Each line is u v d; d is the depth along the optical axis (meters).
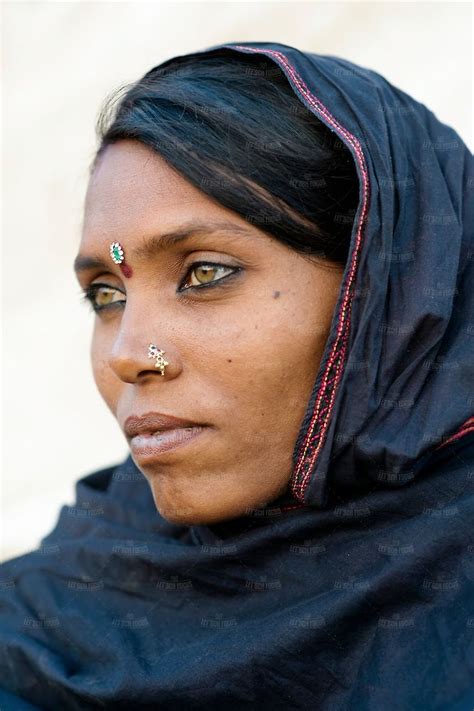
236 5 4.86
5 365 4.96
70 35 5.51
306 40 4.59
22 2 5.68
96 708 1.56
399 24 4.38
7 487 4.34
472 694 1.32
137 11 5.26
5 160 5.48
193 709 1.48
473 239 1.55
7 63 5.73
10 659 1.70
